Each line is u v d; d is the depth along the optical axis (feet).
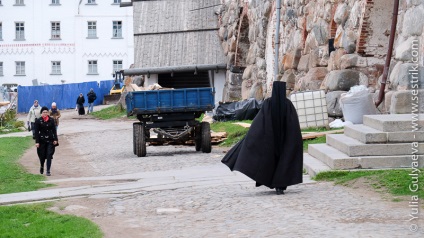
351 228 43.04
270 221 47.34
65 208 59.31
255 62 177.06
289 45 140.56
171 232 46.62
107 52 350.84
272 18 159.74
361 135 67.36
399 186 56.39
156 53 205.57
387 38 101.04
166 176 77.30
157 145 122.21
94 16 349.41
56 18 349.41
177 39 208.85
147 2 219.41
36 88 308.40
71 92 313.94
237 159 58.75
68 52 350.02
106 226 50.55
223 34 203.92
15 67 350.84
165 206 57.21
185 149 115.14
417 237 40.04
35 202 64.34
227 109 146.00
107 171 90.33
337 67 107.45
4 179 83.61
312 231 42.91
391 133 65.46
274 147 58.23
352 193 56.24
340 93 102.83
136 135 105.91
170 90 108.99
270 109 58.39
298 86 125.08
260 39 168.66
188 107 109.09
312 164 69.56
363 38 101.35
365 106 92.53
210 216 51.37
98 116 236.63
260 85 169.07
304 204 52.85
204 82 209.36
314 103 103.96
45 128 89.71
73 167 97.60
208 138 106.93
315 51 119.24
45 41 349.82
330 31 114.11
